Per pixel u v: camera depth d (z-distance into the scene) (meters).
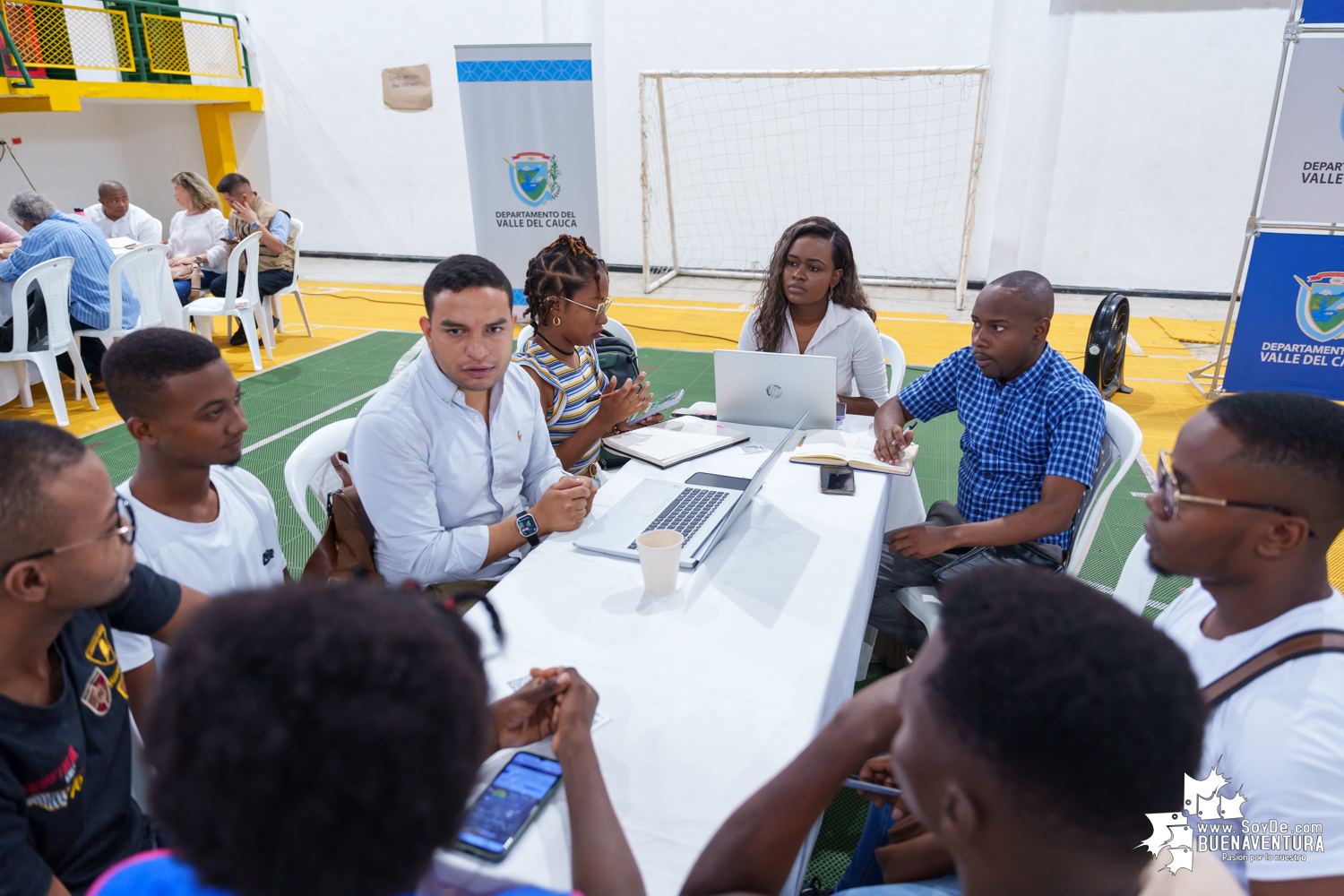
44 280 4.23
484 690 0.51
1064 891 0.61
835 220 8.38
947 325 6.84
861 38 7.65
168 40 8.72
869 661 2.43
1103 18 7.07
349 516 1.80
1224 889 0.67
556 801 1.04
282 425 4.43
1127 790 0.54
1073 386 2.04
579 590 1.55
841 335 2.90
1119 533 3.33
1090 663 0.54
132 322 4.79
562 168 5.55
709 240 8.81
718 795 1.06
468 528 1.79
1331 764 0.84
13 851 0.92
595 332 2.31
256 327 6.09
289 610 0.45
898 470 2.10
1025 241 7.94
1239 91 7.01
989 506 2.23
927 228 8.16
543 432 2.10
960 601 0.62
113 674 1.15
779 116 8.11
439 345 1.74
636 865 0.86
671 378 5.38
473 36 8.55
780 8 7.75
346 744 0.40
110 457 3.98
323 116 9.24
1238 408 0.98
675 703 1.23
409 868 0.44
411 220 9.45
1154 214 7.54
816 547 1.72
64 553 0.93
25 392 4.62
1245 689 0.94
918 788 0.62
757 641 1.39
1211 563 1.02
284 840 0.41
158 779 0.43
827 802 0.83
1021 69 7.34
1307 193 4.47
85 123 9.31
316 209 9.66
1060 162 7.59
